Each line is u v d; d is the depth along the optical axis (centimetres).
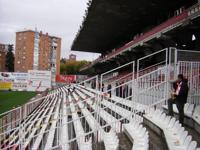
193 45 2133
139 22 3459
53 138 1225
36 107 2483
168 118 877
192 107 1024
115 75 3578
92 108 1439
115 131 965
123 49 3131
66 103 2220
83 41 4969
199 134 803
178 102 913
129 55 3127
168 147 655
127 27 3756
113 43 5044
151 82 1234
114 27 3812
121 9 3005
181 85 910
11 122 1449
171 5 2667
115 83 2088
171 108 970
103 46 5456
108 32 4141
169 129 787
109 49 5628
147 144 658
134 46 2659
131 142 822
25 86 5712
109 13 3183
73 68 12525
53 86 5506
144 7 2847
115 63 4044
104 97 1353
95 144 932
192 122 933
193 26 1752
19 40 12169
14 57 12506
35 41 12150
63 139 1134
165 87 1115
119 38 4550
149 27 3372
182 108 911
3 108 3130
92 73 6097
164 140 763
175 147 618
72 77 6366
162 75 1161
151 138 822
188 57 1193
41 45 12462
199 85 1134
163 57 2273
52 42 13038
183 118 917
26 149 1154
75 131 1191
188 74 1147
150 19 3275
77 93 3125
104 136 911
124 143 833
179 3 2566
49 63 12950
